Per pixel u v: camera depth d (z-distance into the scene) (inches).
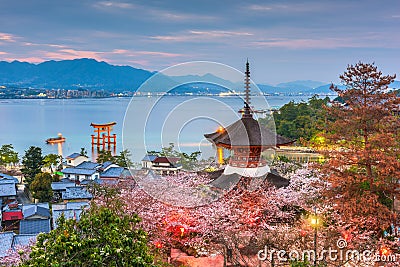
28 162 2242.9
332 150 949.8
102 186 990.4
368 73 885.2
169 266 615.8
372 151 845.2
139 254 412.8
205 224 699.4
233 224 706.8
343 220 772.0
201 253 700.0
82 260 382.9
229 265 671.8
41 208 1493.6
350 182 855.7
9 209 1619.1
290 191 821.2
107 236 398.3
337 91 936.3
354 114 892.6
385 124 881.5
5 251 1021.2
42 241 410.0
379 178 836.6
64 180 2230.6
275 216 767.7
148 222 698.8
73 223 423.5
